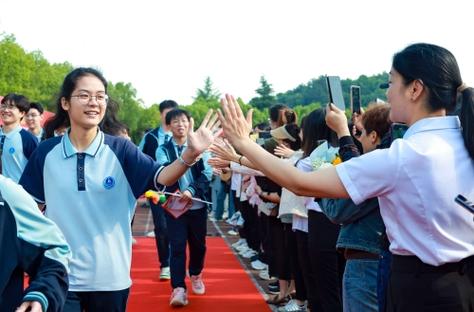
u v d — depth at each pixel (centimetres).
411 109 210
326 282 372
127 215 311
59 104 334
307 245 418
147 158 311
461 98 205
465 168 197
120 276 305
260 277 654
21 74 5397
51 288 193
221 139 316
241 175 731
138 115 7512
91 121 299
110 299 302
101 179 301
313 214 375
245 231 758
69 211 297
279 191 516
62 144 306
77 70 306
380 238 279
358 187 201
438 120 205
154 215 637
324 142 371
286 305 513
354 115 356
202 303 548
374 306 296
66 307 290
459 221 195
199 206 555
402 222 201
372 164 200
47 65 6481
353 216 288
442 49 209
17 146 571
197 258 577
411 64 207
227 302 552
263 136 702
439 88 203
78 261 296
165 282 628
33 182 309
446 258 193
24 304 188
